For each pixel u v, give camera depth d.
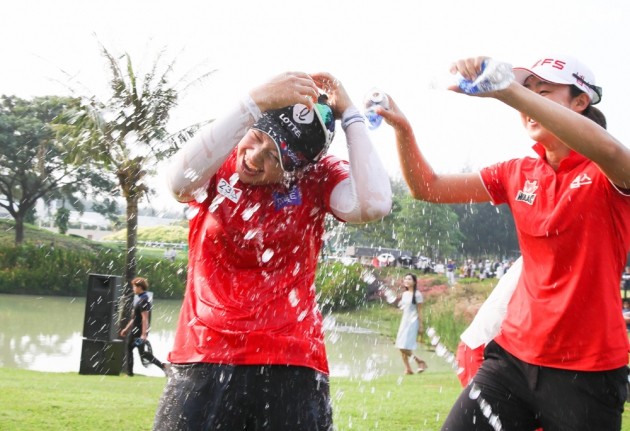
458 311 18.84
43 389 7.00
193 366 2.33
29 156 43.31
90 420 5.48
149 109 13.42
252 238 2.35
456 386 8.43
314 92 2.30
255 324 2.32
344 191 2.46
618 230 2.59
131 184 11.81
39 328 17.91
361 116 2.54
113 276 10.54
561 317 2.61
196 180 2.33
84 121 14.21
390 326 20.64
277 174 2.33
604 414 2.62
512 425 2.79
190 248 2.50
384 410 6.31
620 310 2.65
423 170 3.13
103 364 10.38
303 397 2.32
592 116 2.89
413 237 40.09
